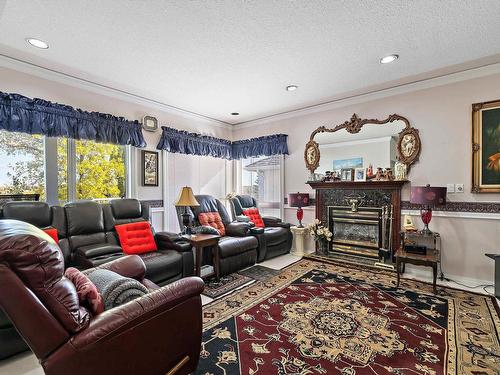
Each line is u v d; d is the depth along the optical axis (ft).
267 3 6.39
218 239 10.77
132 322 3.98
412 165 11.64
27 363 5.63
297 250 14.61
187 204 11.02
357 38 7.96
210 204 13.61
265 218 15.61
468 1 6.32
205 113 16.08
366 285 9.90
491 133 9.86
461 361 5.56
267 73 10.42
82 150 11.52
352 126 13.34
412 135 11.57
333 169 14.07
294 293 9.18
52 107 9.94
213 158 17.47
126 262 6.61
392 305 8.21
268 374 5.22
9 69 9.21
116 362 3.84
